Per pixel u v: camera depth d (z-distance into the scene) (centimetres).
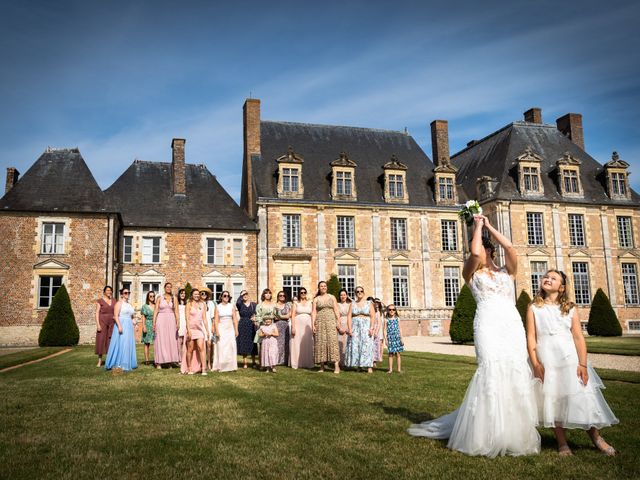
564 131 4378
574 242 3794
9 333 2728
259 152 3619
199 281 3206
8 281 2764
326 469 476
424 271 3584
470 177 4203
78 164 3064
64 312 2545
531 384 545
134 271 3120
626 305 3819
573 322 548
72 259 2852
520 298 2986
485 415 527
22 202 2831
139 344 2425
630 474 459
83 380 1078
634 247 3906
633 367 1347
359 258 3478
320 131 3925
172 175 3466
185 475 459
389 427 638
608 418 530
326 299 1261
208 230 3262
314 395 876
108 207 2944
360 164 3800
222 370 1266
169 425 650
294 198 3434
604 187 3966
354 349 1254
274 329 1276
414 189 3769
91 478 452
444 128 4059
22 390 934
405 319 3428
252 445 557
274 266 3322
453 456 518
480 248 574
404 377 1130
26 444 561
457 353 1916
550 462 498
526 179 3753
